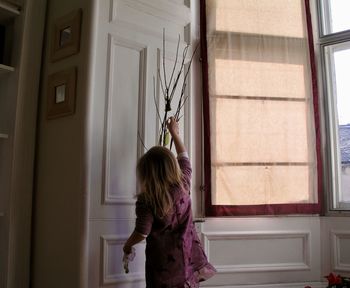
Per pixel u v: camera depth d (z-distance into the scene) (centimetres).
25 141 231
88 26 223
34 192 238
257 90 300
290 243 295
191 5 296
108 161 229
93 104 227
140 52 255
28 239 227
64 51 231
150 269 187
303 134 304
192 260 198
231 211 282
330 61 323
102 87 232
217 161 286
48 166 233
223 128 290
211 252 279
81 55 224
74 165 216
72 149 219
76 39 225
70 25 232
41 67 248
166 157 194
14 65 233
